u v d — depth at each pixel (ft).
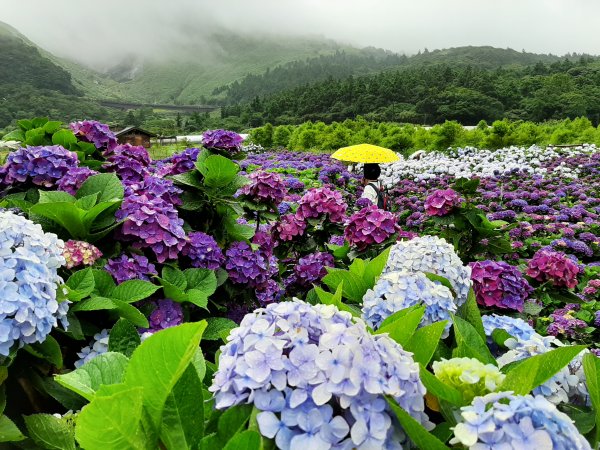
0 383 4.97
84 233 7.70
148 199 8.72
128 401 2.98
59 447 4.88
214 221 10.65
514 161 46.26
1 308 4.55
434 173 42.68
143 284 6.82
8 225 5.17
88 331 6.60
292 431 3.10
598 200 30.63
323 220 13.71
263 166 49.37
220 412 3.59
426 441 3.10
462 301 7.05
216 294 9.46
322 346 3.32
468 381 3.59
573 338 12.63
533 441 2.78
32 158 9.12
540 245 20.77
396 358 3.39
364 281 6.84
